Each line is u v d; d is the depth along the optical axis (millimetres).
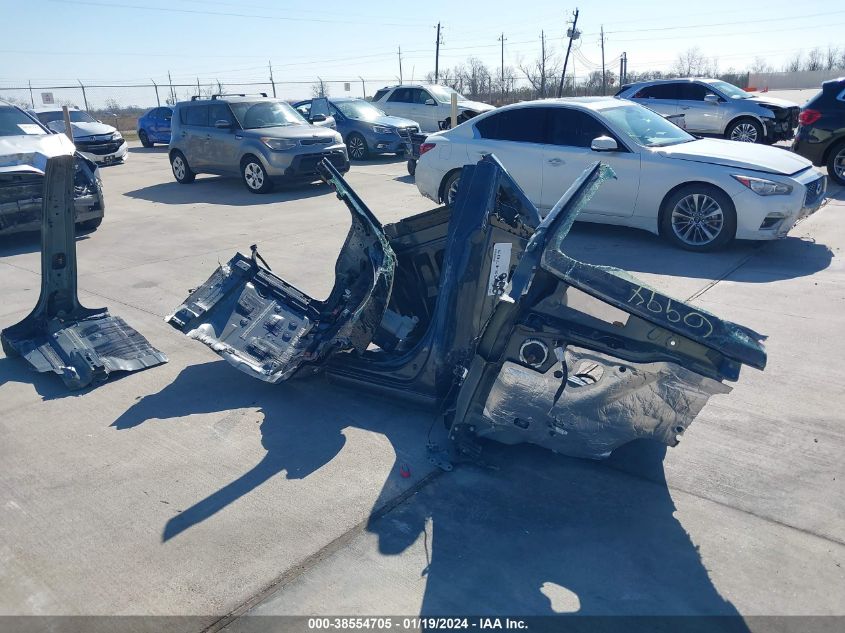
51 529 3148
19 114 9297
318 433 3947
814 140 11195
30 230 8492
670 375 3148
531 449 3748
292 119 13234
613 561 2881
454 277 3955
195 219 10297
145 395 4473
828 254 7203
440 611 2631
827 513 3148
